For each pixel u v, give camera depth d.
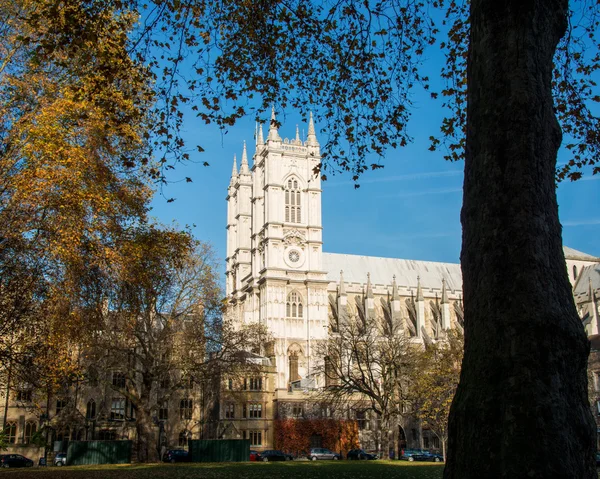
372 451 107.69
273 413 108.75
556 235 12.57
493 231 12.52
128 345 64.88
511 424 11.02
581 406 11.38
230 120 28.47
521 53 13.20
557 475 10.50
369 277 134.38
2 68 34.81
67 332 33.94
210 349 71.69
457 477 11.48
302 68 29.20
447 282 153.50
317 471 45.47
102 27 24.88
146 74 26.66
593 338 119.06
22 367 36.38
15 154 33.66
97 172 33.78
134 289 36.62
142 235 37.09
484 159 13.09
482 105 13.42
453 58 29.70
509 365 11.47
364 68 28.78
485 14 13.73
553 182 13.06
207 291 70.31
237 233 145.25
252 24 27.25
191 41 26.89
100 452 65.69
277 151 129.25
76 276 32.56
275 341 115.06
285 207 128.00
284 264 124.62
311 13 27.72
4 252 31.67
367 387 81.88
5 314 33.06
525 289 11.84
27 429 90.50
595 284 140.12
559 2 14.29
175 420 100.56
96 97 30.98
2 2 34.25
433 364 84.69
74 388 86.88
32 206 31.62
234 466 53.06
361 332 88.88
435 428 88.88
